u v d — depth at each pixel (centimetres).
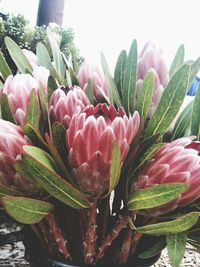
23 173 25
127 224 30
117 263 30
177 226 24
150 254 29
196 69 33
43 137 29
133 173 28
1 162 25
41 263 30
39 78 32
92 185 26
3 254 49
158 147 27
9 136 25
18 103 29
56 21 202
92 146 24
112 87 32
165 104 29
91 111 26
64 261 29
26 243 32
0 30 96
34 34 104
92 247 29
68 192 25
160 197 25
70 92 28
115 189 32
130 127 26
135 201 26
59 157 25
